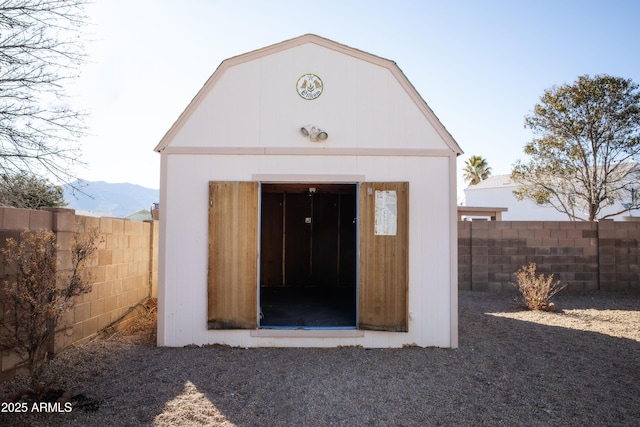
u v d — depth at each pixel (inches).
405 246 259.3
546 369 226.2
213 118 266.7
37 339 169.5
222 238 260.1
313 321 312.2
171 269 261.3
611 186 627.5
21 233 186.2
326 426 161.2
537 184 657.6
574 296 444.5
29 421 156.0
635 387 201.5
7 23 290.5
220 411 171.3
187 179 264.7
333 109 268.5
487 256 467.5
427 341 263.1
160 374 211.3
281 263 521.3
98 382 198.8
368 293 260.7
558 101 620.7
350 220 524.1
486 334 296.7
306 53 270.5
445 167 267.9
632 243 469.4
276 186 464.1
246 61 269.4
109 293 287.7
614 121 602.2
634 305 401.4
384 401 184.1
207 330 261.0
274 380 206.4
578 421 166.6
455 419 167.8
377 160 267.4
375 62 270.4
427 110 268.7
